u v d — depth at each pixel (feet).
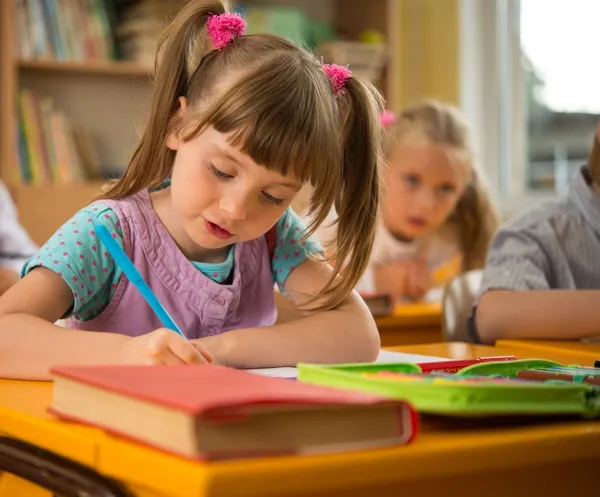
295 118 3.65
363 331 4.24
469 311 6.88
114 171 11.34
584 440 2.42
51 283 3.81
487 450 2.28
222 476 1.95
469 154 9.54
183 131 3.88
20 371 3.44
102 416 2.42
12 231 9.34
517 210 13.07
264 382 2.44
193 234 3.84
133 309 4.14
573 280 6.25
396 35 12.44
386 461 2.14
